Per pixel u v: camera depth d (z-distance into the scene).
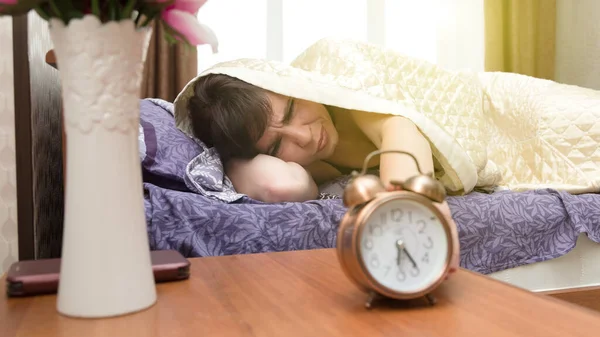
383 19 3.10
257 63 1.38
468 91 1.73
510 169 1.84
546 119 1.75
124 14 0.52
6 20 1.19
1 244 1.21
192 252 1.09
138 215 0.55
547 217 1.32
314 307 0.55
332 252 0.83
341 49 1.49
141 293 0.55
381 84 1.37
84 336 0.48
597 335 0.46
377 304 0.56
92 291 0.53
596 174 1.61
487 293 0.60
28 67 1.13
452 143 1.28
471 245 1.25
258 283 0.66
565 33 3.28
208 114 1.39
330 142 1.38
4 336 0.48
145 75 2.61
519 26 3.13
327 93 1.28
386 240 0.54
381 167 1.13
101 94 0.52
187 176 1.27
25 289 0.62
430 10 3.16
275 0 2.92
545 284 1.33
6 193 1.21
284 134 1.32
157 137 1.39
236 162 1.39
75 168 0.53
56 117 1.54
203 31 0.58
